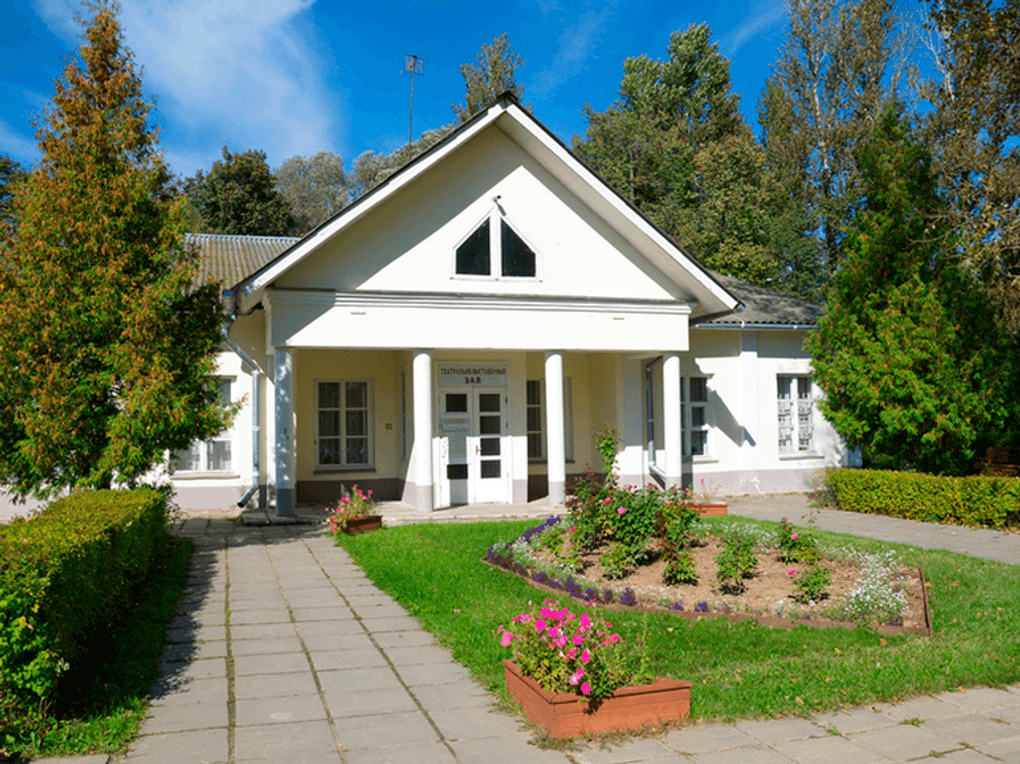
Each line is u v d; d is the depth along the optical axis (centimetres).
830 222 3481
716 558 878
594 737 471
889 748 459
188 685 564
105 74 1068
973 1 1474
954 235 1520
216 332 1094
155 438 1019
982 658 614
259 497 1566
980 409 1382
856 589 808
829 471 1589
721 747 458
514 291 1531
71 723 475
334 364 1712
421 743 462
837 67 3544
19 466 970
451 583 882
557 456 1558
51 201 986
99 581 614
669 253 1553
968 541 1154
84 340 1001
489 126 1517
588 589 808
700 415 1900
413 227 1470
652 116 4750
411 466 1602
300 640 684
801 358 1986
